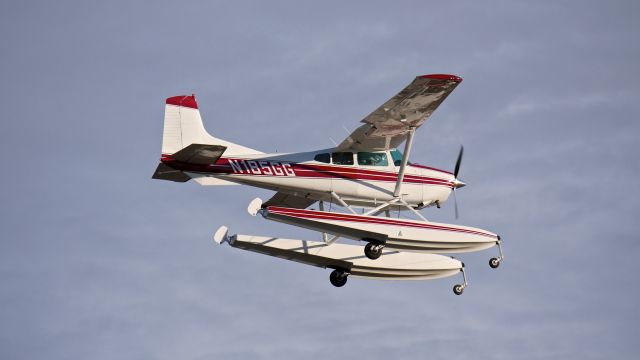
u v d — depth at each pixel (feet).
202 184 245.24
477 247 255.91
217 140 250.37
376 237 247.91
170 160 238.89
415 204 258.78
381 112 237.66
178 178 251.60
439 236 252.21
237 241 260.42
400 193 255.29
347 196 252.83
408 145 247.09
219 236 260.21
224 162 245.04
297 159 250.16
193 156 237.66
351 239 249.34
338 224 244.42
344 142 250.37
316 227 245.04
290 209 242.17
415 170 258.98
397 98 232.12
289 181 248.52
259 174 246.47
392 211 259.60
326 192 251.19
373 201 254.68
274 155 248.93
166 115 249.96
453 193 264.11
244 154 247.50
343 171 251.80
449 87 230.07
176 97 251.19
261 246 262.06
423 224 251.60
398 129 246.27
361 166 253.65
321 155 251.80
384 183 254.47
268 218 240.53
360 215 247.91
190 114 250.78
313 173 249.96
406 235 248.73
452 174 264.31
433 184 259.19
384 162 255.70
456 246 253.65
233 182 247.09
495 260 258.16
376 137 249.34
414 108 237.25
